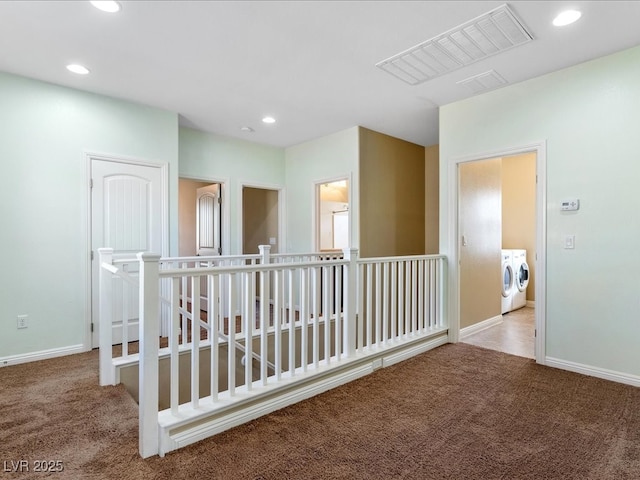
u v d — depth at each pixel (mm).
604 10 2154
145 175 3783
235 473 1654
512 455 1788
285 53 2707
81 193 3373
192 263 4488
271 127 4586
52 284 3229
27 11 2166
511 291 5316
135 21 2285
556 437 1948
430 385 2658
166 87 3328
